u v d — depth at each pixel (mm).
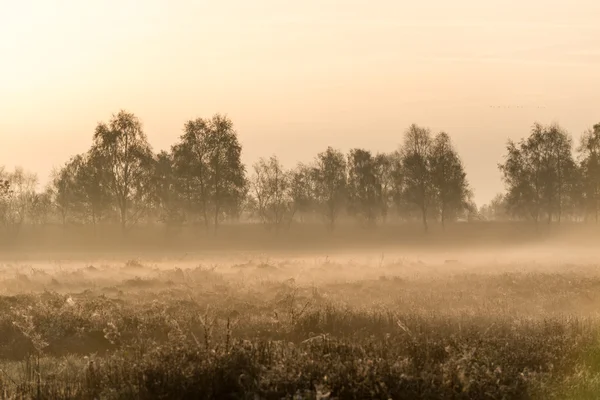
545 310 18734
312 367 10328
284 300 20469
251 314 18094
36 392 10438
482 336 13484
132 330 15859
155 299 22125
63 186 99438
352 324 16094
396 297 21844
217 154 93312
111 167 90562
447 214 110062
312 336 14945
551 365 11195
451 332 14695
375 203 110438
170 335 13578
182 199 92938
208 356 10766
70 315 16828
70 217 96562
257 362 10664
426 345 12297
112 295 24672
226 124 94188
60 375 11781
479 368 10594
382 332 15352
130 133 91250
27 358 12883
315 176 112312
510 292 23203
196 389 10031
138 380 10312
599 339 13102
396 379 10062
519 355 11914
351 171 113000
